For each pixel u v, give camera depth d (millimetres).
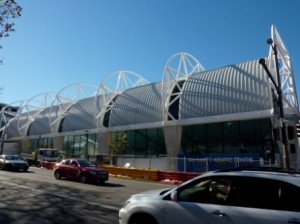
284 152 15414
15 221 8180
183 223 4891
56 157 40375
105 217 8820
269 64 29375
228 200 4664
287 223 3971
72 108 54156
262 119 28203
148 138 37688
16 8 14539
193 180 5211
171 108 36031
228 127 30406
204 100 32562
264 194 4406
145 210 5379
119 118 41406
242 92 30047
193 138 32844
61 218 8617
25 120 66875
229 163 26078
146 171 25250
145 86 42719
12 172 27047
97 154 42906
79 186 17219
